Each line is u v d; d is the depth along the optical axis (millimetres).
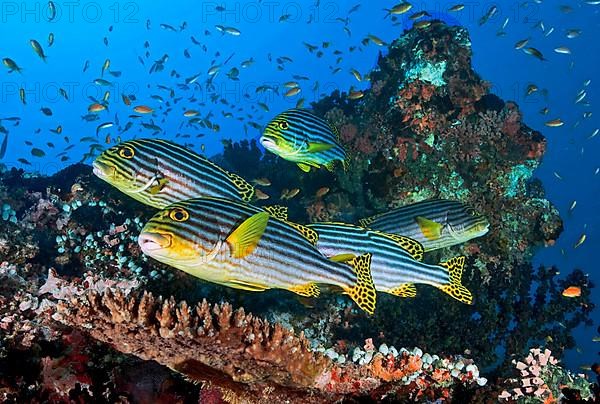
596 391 1081
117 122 3771
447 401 1157
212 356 954
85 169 1925
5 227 1372
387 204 1997
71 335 1052
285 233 970
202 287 1416
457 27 2207
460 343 1591
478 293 1657
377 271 1201
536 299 1786
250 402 1024
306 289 998
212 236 881
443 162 1999
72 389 1021
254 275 941
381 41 2496
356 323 1604
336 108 2377
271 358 938
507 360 1579
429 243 1435
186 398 1035
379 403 1124
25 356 1062
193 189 1128
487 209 1967
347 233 1173
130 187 1083
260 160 2910
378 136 2061
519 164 1986
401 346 1555
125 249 1416
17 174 1981
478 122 2033
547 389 1287
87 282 1292
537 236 1990
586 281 1778
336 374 1095
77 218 1528
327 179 2088
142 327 921
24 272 1301
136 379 1034
